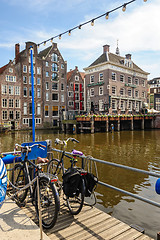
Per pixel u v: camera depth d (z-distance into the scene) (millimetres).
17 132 31438
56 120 40375
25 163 3682
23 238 2406
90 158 3768
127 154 13664
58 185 4223
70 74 45594
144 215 5184
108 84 34281
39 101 37844
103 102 35031
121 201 6023
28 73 36500
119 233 2994
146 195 6555
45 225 3053
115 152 14398
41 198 3045
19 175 3924
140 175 8664
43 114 38375
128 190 6980
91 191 3398
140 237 2914
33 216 3363
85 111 36969
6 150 15914
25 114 36000
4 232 2521
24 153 3717
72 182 3270
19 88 35312
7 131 31109
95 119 28562
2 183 2223
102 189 7000
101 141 20219
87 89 38312
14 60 38938
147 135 26000
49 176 3023
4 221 2775
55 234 2941
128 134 27359
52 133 29625
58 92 40719
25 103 36125
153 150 15125
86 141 20219
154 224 4738
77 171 3314
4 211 3059
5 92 33594
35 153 4117
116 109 35344
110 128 32438
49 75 39438
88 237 2887
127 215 5176
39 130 35531
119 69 36469
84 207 3775
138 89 41094
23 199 3691
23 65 35875
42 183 3086
